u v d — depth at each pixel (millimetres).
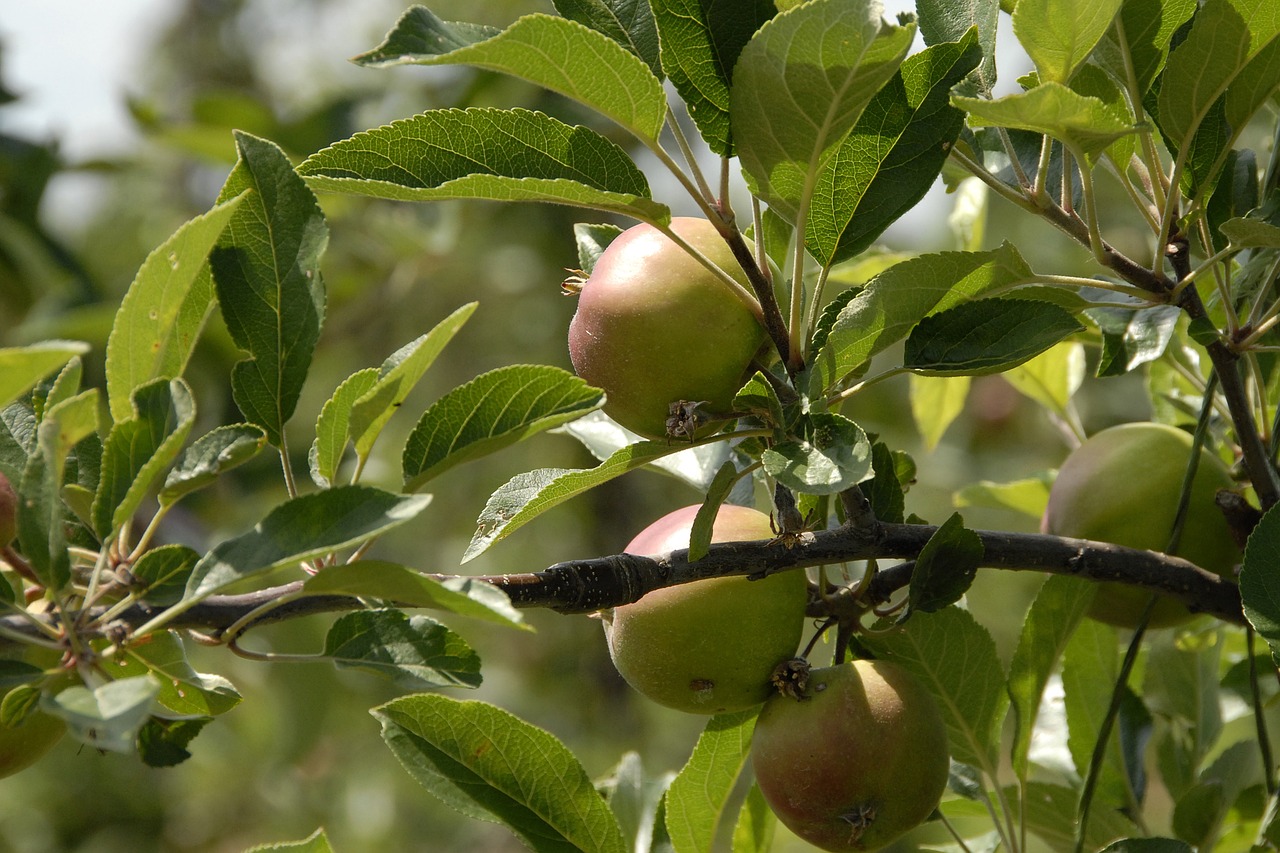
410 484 881
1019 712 1012
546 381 878
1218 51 923
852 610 965
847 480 887
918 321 929
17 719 854
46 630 845
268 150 911
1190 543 1004
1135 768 1056
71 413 847
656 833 1024
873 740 937
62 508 858
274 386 906
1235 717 1100
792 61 884
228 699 909
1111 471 1011
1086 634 1064
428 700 960
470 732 963
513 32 870
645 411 928
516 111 917
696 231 931
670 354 915
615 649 958
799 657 955
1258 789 1076
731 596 940
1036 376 1136
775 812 958
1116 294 1005
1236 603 971
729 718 993
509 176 920
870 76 886
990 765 1012
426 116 914
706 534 897
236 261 906
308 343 907
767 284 913
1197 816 1036
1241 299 983
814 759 938
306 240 909
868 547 931
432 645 875
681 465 1040
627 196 895
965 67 929
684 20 909
